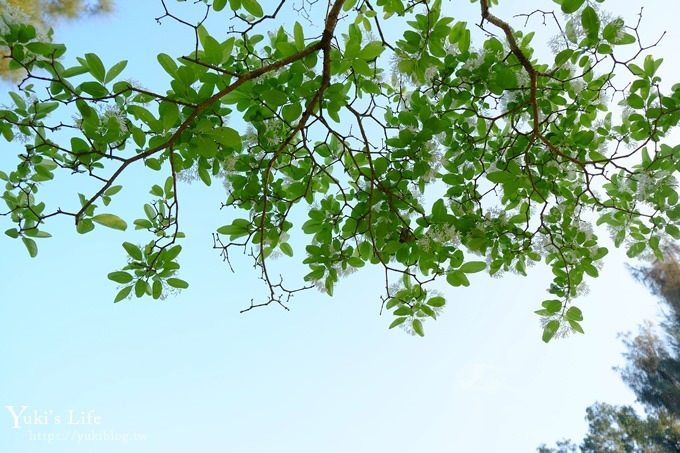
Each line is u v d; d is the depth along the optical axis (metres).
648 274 8.87
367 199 2.80
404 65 2.62
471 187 2.91
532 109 2.79
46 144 2.33
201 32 2.31
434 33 2.55
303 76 2.50
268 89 2.46
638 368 9.43
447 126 2.66
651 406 9.38
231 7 2.35
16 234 2.60
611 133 3.00
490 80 2.67
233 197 2.84
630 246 3.12
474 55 2.64
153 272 2.67
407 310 2.80
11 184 2.62
